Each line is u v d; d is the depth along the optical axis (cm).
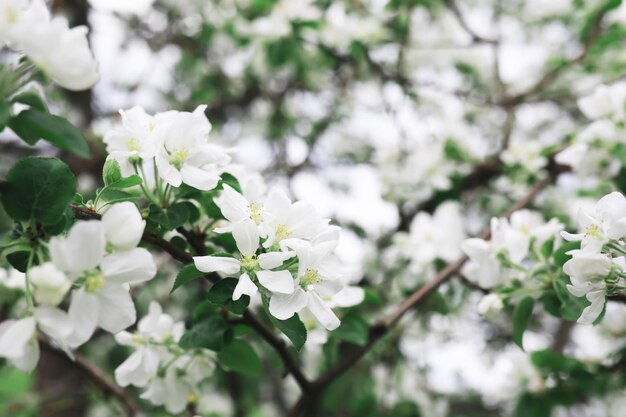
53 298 42
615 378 71
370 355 90
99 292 43
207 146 49
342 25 105
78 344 42
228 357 57
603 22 101
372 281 97
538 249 58
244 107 131
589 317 48
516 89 119
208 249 51
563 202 92
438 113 110
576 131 80
